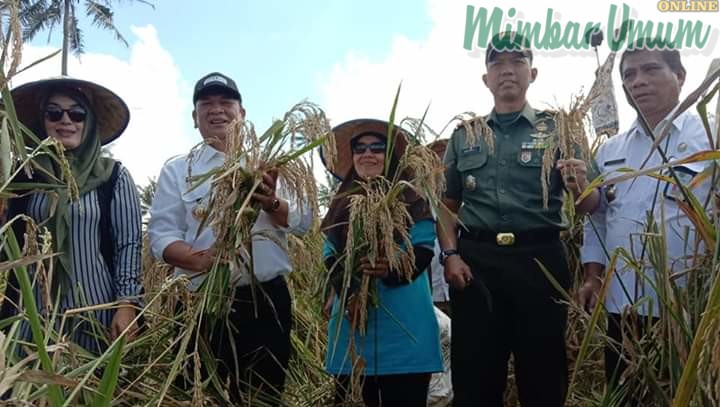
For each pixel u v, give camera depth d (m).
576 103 3.43
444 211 3.82
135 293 3.36
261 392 3.44
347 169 4.09
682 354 2.52
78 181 3.24
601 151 4.04
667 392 2.82
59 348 2.18
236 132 3.12
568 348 4.77
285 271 3.59
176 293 2.91
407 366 3.38
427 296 3.57
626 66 3.81
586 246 4.06
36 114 3.44
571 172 3.44
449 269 3.67
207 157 3.68
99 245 3.32
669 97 3.71
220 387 3.06
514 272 3.60
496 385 3.69
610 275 2.78
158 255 3.53
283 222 3.44
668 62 3.71
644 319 3.39
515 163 3.73
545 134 3.74
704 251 2.82
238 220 3.00
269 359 3.50
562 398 3.58
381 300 3.46
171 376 2.64
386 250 3.09
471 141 3.64
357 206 3.21
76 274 3.19
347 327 3.52
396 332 3.43
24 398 2.04
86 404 2.52
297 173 3.14
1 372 1.86
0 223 2.89
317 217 3.47
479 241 3.71
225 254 3.15
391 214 3.23
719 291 1.95
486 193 3.74
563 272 3.66
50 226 3.13
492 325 3.64
